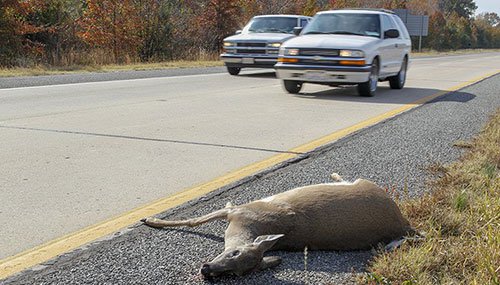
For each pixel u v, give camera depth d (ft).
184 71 62.34
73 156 21.77
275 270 11.79
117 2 85.46
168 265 12.14
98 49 81.15
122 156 21.91
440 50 215.10
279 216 12.03
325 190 12.84
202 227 14.42
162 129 27.37
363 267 12.08
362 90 41.73
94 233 13.94
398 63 47.06
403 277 11.49
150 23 88.02
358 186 13.21
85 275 11.62
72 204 16.24
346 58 40.34
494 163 20.71
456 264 12.05
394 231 13.00
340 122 30.66
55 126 27.76
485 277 11.32
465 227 14.16
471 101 39.63
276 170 20.20
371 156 22.41
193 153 22.66
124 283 11.30
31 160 21.08
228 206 13.15
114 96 39.83
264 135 26.61
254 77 58.65
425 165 20.99
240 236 11.64
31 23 79.05
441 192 16.78
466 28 265.34
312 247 12.41
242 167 20.62
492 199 15.79
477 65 91.97
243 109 34.68
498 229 13.61
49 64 69.82
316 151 23.31
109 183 18.37
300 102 38.65
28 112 31.94
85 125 28.12
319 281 11.46
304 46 41.29
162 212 15.51
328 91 45.85
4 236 13.79
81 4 90.74
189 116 31.48
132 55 86.12
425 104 38.06
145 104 35.99
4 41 73.82
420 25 192.44
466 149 23.88
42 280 11.37
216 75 59.82
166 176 19.29
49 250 12.89
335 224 12.34
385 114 33.63
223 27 100.01
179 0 98.02
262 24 63.72
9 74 52.29
